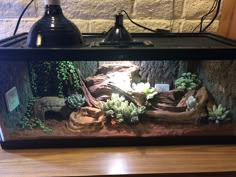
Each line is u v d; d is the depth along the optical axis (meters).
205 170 0.66
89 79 0.75
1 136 0.74
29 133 0.75
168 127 0.77
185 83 0.76
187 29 1.08
